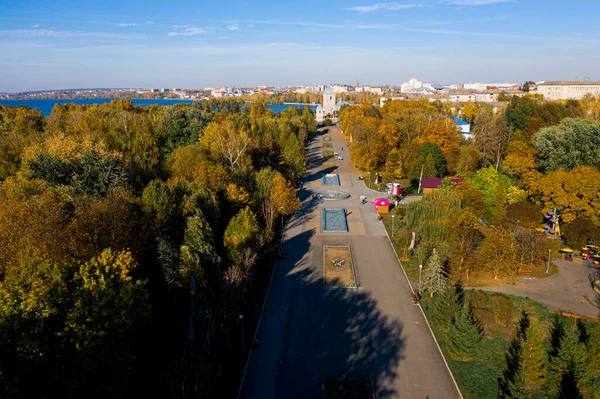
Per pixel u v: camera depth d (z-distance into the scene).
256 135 119.25
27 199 49.88
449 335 42.16
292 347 43.44
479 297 51.22
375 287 56.03
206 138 96.25
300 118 198.38
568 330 45.22
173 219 54.78
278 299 53.03
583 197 69.12
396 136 123.88
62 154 65.69
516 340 43.59
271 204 70.19
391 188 99.31
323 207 92.38
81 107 149.88
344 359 41.56
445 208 71.94
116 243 44.03
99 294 33.31
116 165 64.31
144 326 38.72
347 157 149.75
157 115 132.38
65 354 31.33
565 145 91.56
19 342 28.41
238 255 52.56
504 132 111.00
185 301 44.09
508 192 79.56
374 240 72.94
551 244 62.25
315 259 65.00
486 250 57.44
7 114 125.12
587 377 36.66
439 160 107.94
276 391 37.44
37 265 34.97
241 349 43.16
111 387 32.44
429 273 52.25
